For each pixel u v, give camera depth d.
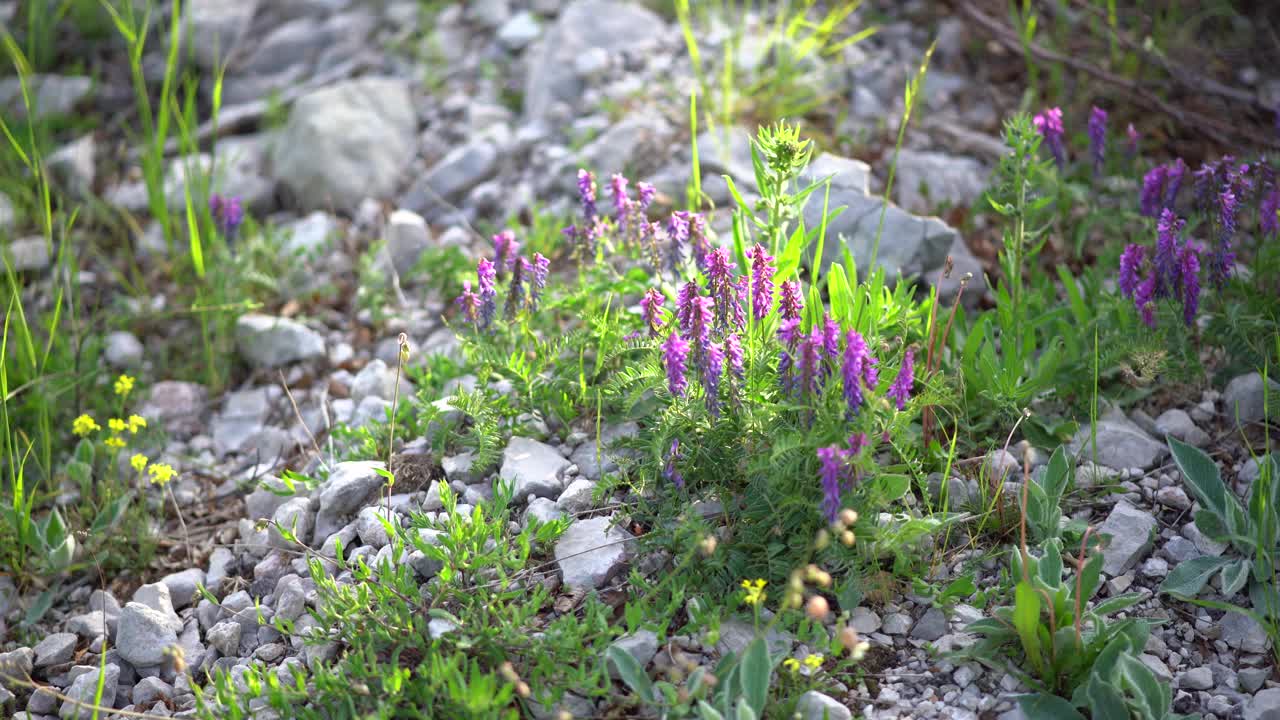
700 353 1.42
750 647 1.37
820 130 1.90
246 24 2.18
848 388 1.40
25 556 1.57
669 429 1.46
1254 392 1.55
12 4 2.28
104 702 1.46
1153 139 1.86
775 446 1.40
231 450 1.69
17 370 1.72
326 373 1.74
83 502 1.63
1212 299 1.59
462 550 1.44
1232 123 1.85
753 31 2.05
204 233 1.89
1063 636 1.38
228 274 1.82
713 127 1.89
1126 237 1.74
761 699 1.35
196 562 1.58
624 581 1.45
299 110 1.98
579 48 2.02
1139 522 1.47
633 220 1.61
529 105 2.01
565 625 1.40
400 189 1.96
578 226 1.62
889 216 1.71
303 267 1.84
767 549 1.43
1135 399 1.56
